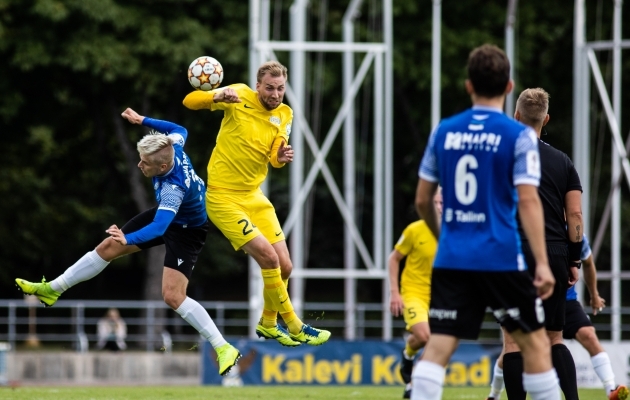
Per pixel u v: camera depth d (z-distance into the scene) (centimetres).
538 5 9212
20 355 7281
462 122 1911
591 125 9462
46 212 10725
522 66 9044
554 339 2633
